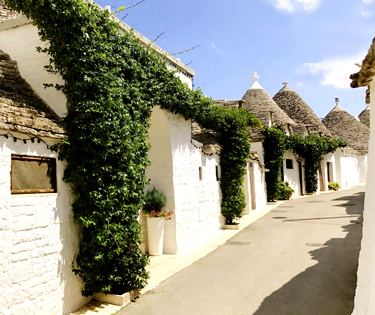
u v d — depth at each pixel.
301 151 24.67
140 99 6.85
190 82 11.01
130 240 6.10
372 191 3.77
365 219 3.95
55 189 5.30
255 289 6.29
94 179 5.56
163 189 9.17
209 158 11.84
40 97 6.04
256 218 14.70
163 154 9.18
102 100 5.68
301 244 9.67
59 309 5.11
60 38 5.71
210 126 12.46
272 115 22.33
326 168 28.56
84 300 5.65
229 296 5.98
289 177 23.50
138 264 6.20
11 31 6.59
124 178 5.89
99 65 5.78
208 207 11.41
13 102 5.14
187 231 9.64
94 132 5.52
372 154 3.86
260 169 18.77
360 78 3.96
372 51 3.32
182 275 7.22
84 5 5.81
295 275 6.99
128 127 6.11
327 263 7.71
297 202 20.06
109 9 6.83
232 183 12.79
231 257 8.59
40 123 4.96
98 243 5.51
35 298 4.72
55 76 6.04
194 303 5.71
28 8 5.50
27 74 6.33
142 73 7.09
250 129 20.41
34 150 4.94
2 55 6.45
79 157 5.56
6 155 4.48
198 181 10.67
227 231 12.16
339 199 20.38
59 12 5.43
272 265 7.76
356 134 36.16
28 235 4.70
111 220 5.85
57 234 5.20
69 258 5.40
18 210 4.59
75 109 5.54
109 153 5.71
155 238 8.91
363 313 3.76
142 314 5.28
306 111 28.38
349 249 8.85
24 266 4.60
